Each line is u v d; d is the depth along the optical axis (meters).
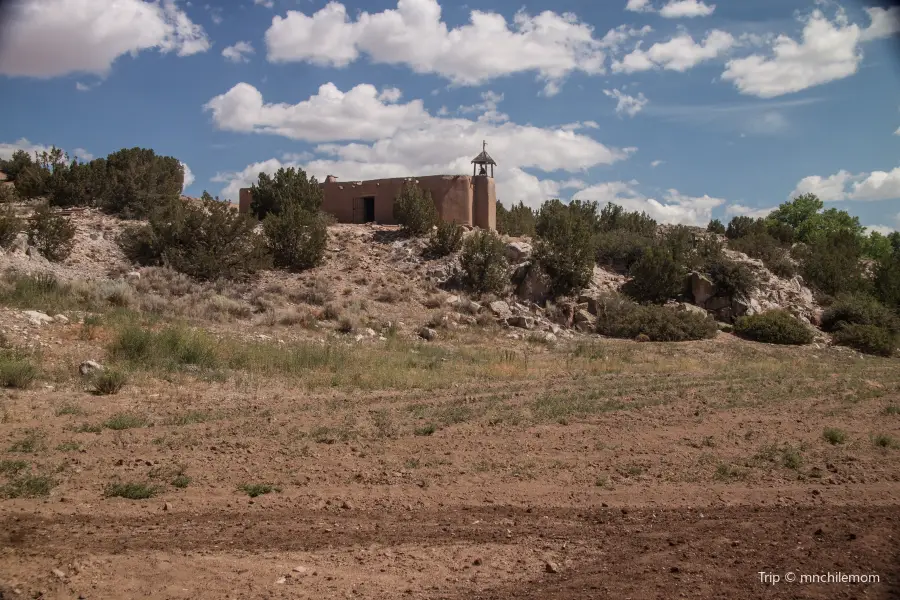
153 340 17.23
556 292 36.28
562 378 19.14
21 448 9.38
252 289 29.58
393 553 6.27
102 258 29.09
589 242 36.97
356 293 31.45
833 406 14.63
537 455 10.07
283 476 8.70
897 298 46.31
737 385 17.77
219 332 21.59
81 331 17.81
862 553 6.08
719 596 5.24
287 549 6.30
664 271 38.34
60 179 37.34
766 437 11.43
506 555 6.24
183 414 12.15
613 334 33.44
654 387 16.88
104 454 9.39
